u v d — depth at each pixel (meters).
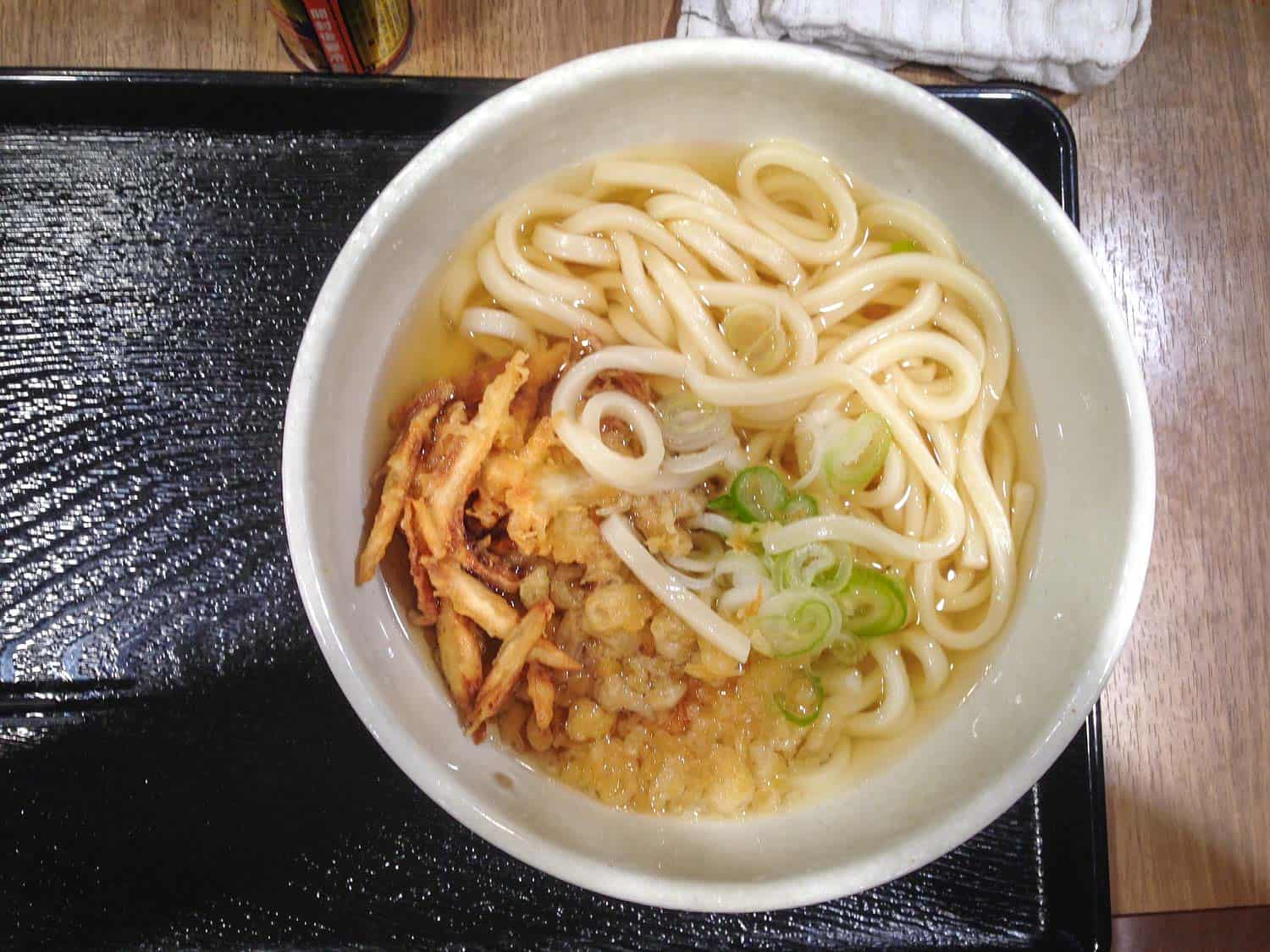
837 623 0.27
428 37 0.34
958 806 0.24
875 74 0.25
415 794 0.29
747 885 0.23
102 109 0.31
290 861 0.29
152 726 0.29
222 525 0.30
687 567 0.28
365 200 0.32
